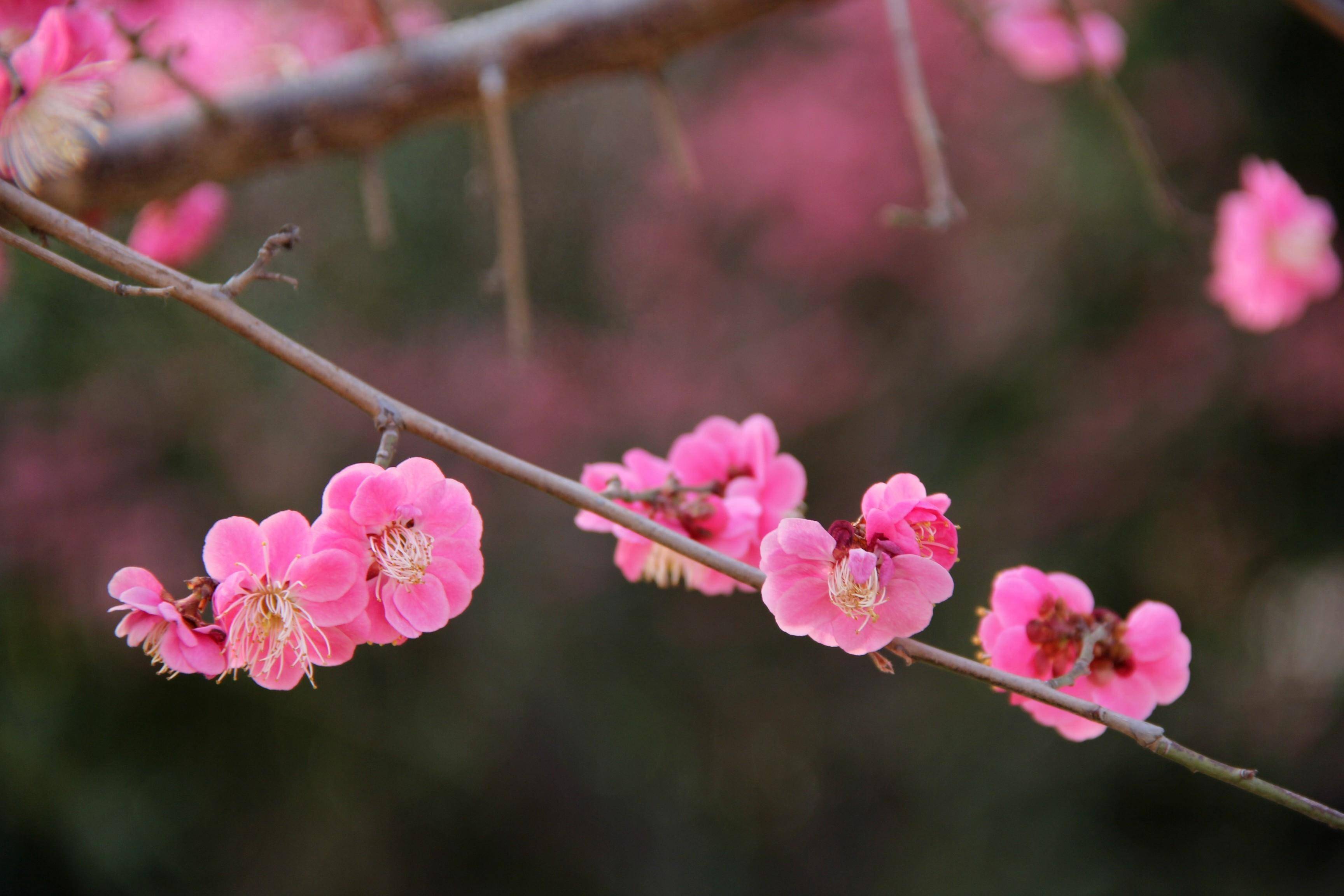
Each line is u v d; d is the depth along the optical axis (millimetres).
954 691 3342
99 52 854
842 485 3600
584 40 944
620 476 853
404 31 1352
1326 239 1357
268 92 938
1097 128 3049
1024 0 1380
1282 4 2873
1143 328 3127
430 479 781
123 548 2469
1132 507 3080
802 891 3611
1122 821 2900
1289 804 774
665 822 3605
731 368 3752
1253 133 2963
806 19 3754
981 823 3078
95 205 936
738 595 3686
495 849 3293
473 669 3123
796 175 3645
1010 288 3348
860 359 3607
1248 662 3096
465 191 2990
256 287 2557
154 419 2482
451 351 3246
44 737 2414
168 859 2652
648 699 3551
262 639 777
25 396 2191
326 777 2832
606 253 3730
